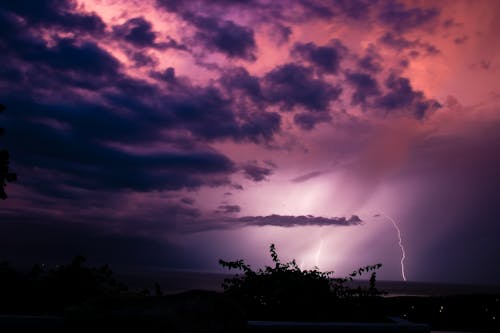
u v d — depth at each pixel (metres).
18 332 3.13
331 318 4.51
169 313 2.87
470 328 4.86
